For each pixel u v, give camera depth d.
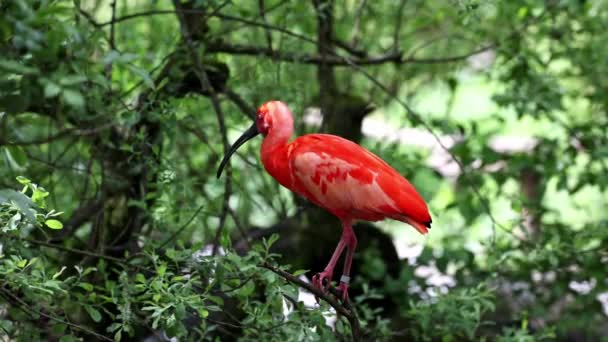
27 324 8.59
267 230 12.09
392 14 14.06
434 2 14.55
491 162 12.43
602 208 17.72
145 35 13.11
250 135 9.20
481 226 16.36
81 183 12.47
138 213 10.44
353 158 8.73
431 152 15.23
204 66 10.88
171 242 9.76
